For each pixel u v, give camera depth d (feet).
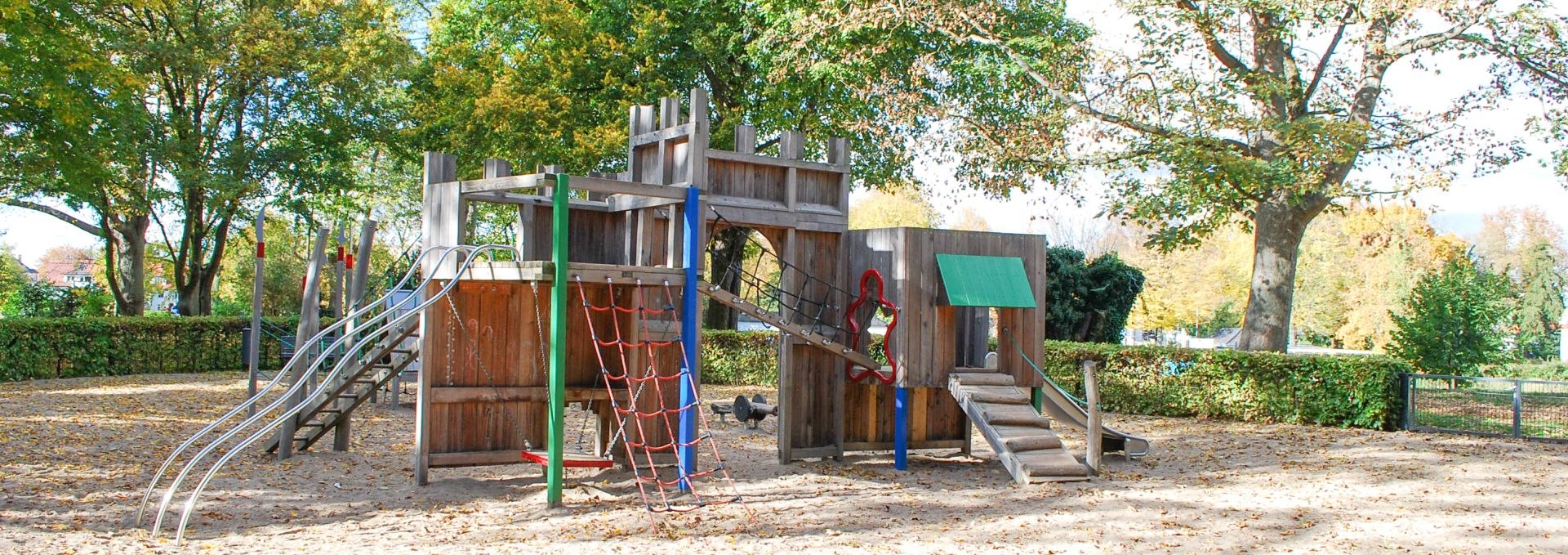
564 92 90.84
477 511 33.96
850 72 82.69
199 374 85.25
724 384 83.10
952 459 47.21
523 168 91.09
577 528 31.27
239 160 95.71
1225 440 53.47
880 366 45.27
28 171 77.00
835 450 46.21
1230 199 66.80
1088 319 86.33
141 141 91.35
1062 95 70.49
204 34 94.43
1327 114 69.10
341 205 128.77
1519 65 64.69
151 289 168.04
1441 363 70.74
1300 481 40.83
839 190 46.80
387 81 109.50
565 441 51.44
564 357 34.81
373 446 47.78
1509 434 53.78
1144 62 68.49
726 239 57.47
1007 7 81.00
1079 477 40.60
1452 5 59.62
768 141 99.76
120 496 34.65
